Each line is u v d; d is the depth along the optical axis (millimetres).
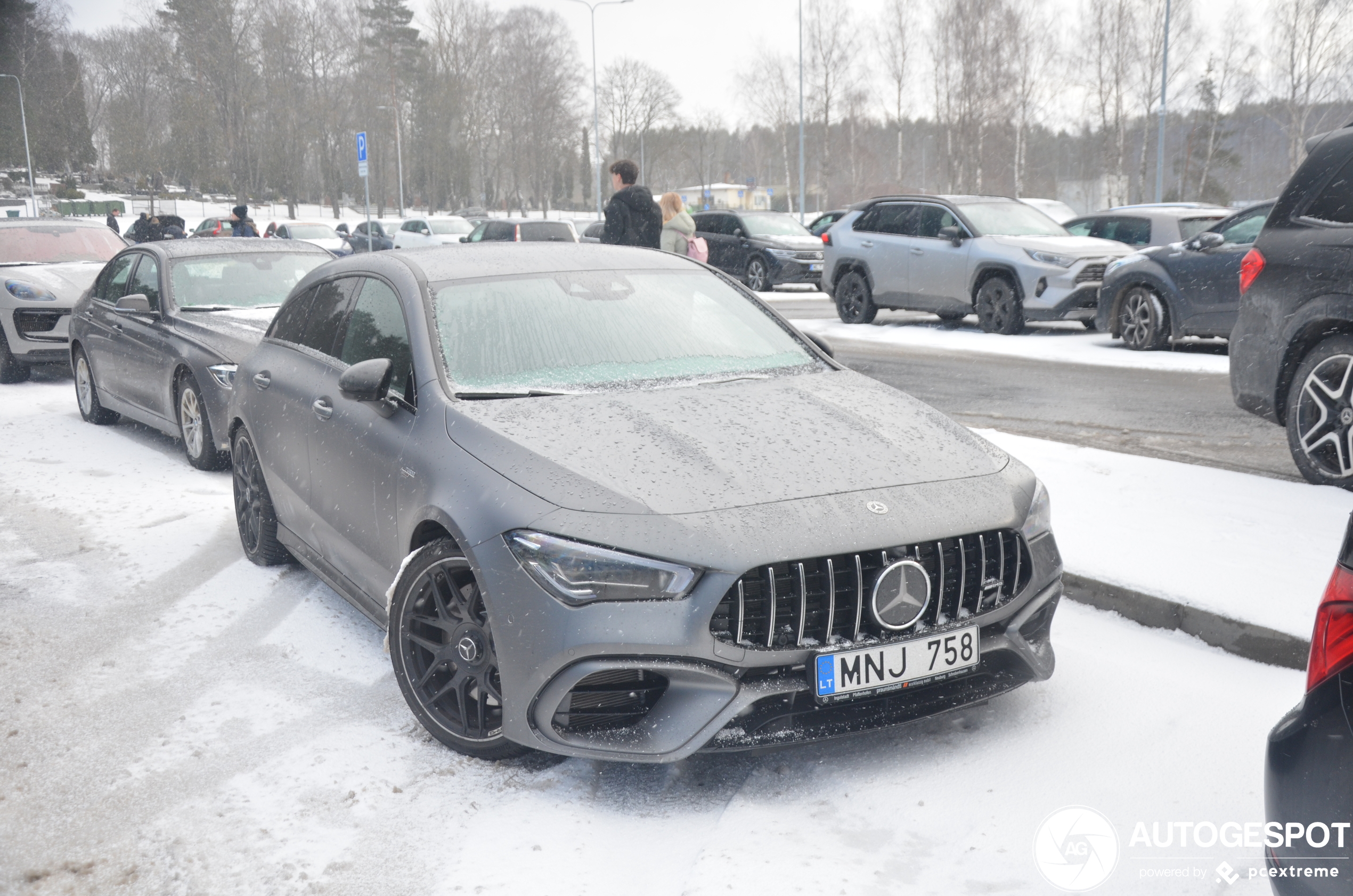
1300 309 5312
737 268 21250
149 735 3326
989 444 3438
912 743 3150
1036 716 3281
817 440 3207
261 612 4449
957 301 13242
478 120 99250
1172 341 11047
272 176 93188
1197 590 3900
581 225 37656
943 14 62219
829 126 72750
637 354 3789
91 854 2666
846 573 2791
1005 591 3035
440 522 3092
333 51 96250
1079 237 13172
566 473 2945
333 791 2957
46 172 100812
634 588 2715
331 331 4379
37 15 96625
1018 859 2551
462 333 3705
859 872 2508
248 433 4910
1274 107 55281
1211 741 3088
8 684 3732
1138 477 5594
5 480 6859
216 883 2533
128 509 6133
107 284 8898
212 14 90500
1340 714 1788
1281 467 6012
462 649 3094
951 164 62531
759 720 2768
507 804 2875
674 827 2744
